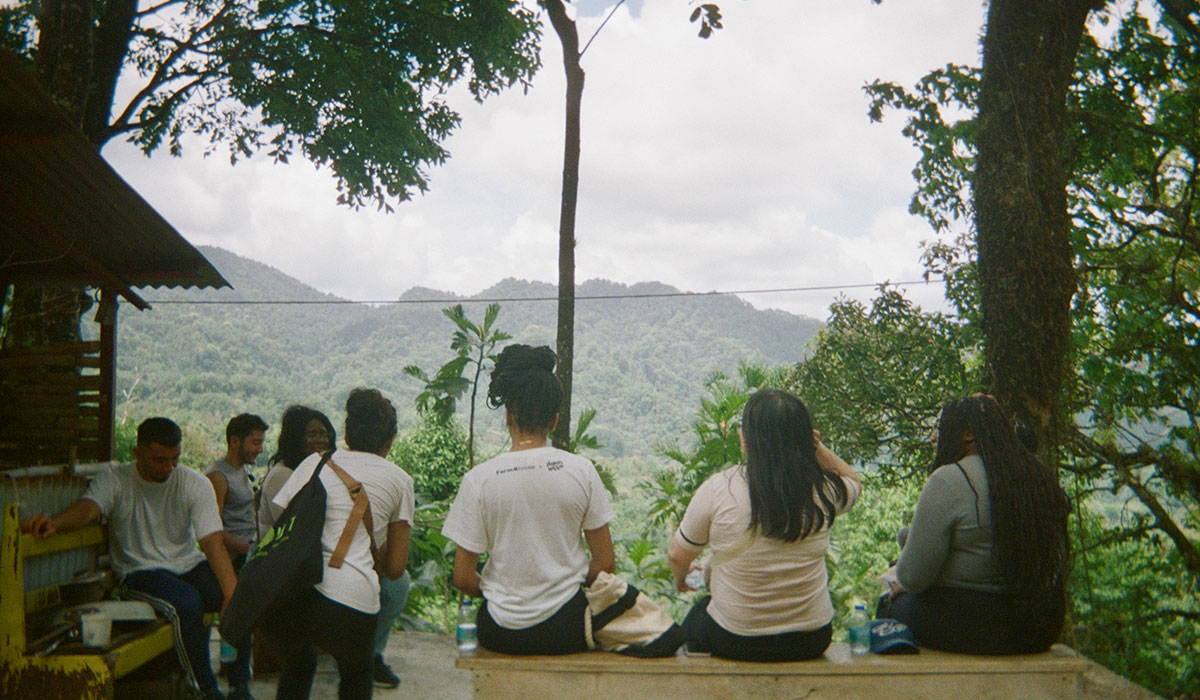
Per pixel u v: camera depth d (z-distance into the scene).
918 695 3.23
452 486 24.75
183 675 4.11
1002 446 3.33
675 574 3.46
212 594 4.38
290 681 3.49
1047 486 3.32
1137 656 12.31
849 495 3.26
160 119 14.84
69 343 4.92
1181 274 11.64
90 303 5.22
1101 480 11.99
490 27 14.59
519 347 3.40
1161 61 10.81
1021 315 6.61
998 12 6.94
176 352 194.75
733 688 3.19
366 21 15.13
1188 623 12.73
